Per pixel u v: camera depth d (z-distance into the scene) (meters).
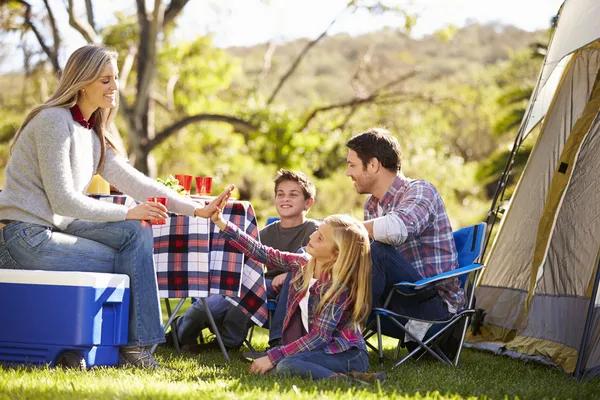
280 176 4.04
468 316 3.57
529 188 4.73
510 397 2.70
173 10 16.62
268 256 3.27
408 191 3.55
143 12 16.52
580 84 4.45
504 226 4.89
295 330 3.09
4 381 2.59
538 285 4.30
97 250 3.11
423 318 3.46
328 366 2.87
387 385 2.79
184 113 21.12
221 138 20.66
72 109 3.15
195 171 20.58
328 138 18.44
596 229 3.79
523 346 4.16
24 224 3.05
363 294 2.96
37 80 18.77
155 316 3.15
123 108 16.64
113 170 3.38
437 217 3.54
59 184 3.01
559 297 4.02
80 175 3.16
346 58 33.69
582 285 3.80
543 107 4.63
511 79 24.94
